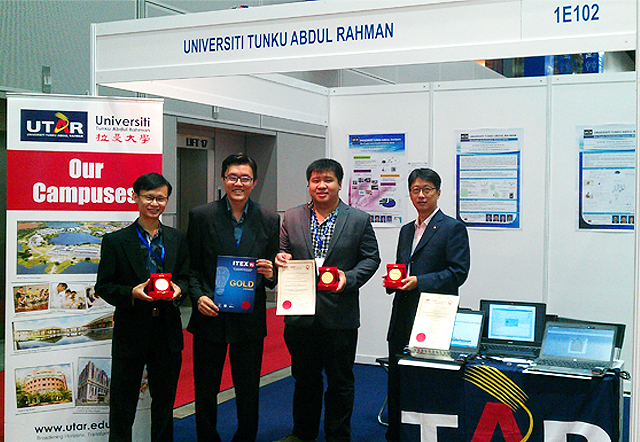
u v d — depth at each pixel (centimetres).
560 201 468
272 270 328
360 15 288
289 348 348
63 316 324
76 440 326
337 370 336
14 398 317
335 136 534
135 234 305
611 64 739
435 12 277
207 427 330
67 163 324
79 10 537
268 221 336
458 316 309
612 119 451
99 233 329
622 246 452
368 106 521
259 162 770
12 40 489
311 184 336
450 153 498
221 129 684
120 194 331
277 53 303
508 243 483
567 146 464
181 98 392
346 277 324
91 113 327
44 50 513
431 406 290
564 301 468
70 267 325
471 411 283
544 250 473
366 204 524
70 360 325
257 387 337
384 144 517
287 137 782
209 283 329
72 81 536
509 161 480
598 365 271
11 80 490
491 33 269
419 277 331
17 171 319
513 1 265
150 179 301
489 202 488
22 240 319
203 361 329
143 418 330
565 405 266
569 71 715
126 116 331
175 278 313
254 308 329
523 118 476
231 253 327
